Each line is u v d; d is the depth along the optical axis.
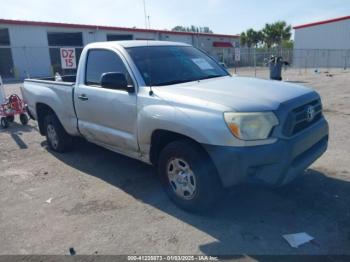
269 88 3.96
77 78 5.28
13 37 29.75
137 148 4.32
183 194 3.87
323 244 3.20
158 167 4.11
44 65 31.95
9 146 7.05
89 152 6.29
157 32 40.47
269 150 3.26
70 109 5.46
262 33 57.34
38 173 5.37
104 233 3.56
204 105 3.48
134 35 38.28
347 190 4.23
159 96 3.90
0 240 3.54
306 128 3.70
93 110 4.91
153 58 4.61
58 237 3.54
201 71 4.85
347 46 35.50
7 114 8.98
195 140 3.50
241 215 3.77
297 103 3.58
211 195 3.57
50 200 4.39
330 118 8.30
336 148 5.86
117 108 4.44
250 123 3.25
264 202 4.02
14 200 4.45
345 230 3.40
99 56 4.95
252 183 3.31
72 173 5.29
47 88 6.04
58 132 6.10
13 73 30.44
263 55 39.62
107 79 4.19
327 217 3.65
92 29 34.53
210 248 3.23
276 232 3.42
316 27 37.38
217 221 3.67
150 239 3.42
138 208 4.06
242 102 3.42
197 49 5.56
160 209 4.00
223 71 5.20
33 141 7.39
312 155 3.76
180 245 3.29
